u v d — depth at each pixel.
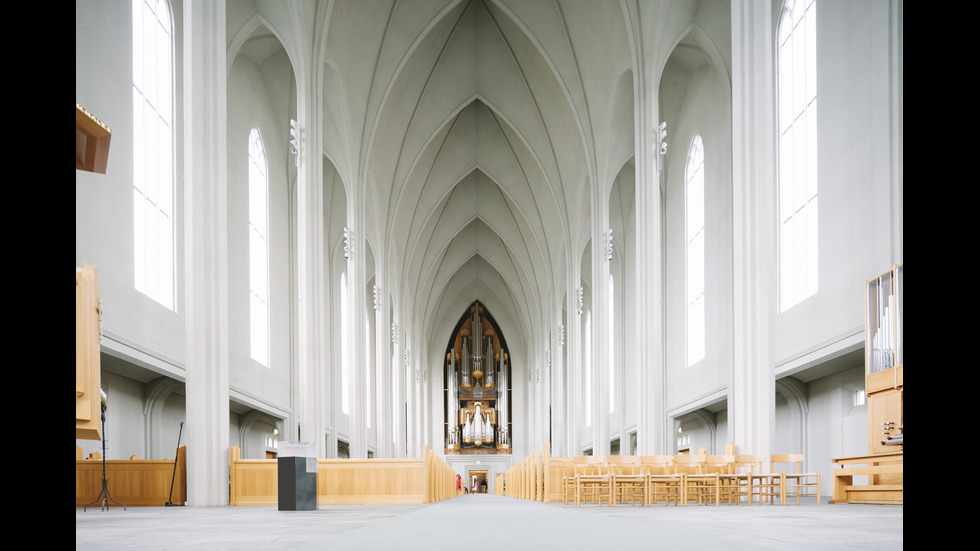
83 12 12.91
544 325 40.78
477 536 4.01
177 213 17.22
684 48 21.58
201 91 12.64
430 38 26.52
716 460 10.48
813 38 15.52
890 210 12.16
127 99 14.66
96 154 4.76
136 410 16.84
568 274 30.56
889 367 11.20
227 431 12.48
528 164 33.47
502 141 33.47
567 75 24.66
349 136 24.31
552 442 40.19
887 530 4.32
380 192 30.06
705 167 22.09
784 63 17.22
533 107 28.98
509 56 27.80
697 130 22.84
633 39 18.48
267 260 23.80
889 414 11.06
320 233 18.14
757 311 11.24
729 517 6.20
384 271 31.08
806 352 15.26
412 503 13.67
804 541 3.51
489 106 29.64
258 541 3.76
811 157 15.54
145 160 15.62
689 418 25.70
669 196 26.06
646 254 17.72
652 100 18.20
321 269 18.03
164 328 16.08
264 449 26.70
